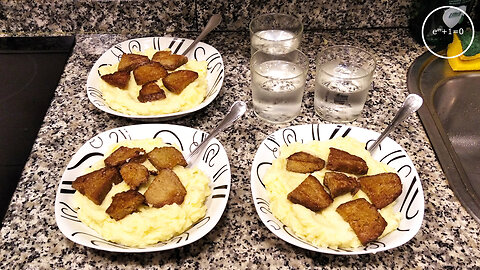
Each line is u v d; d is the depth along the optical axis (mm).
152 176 795
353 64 994
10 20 1165
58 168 859
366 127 947
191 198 739
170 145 861
